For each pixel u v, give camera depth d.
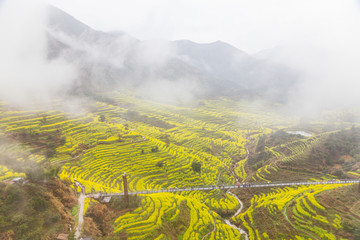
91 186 88.38
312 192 94.75
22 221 52.69
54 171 73.50
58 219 58.03
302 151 148.25
